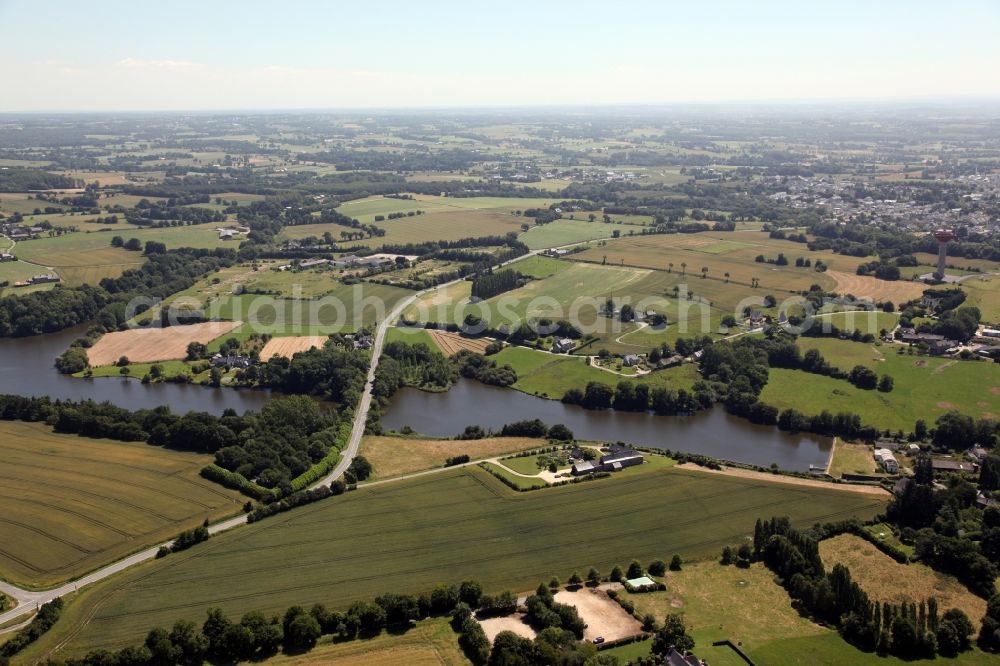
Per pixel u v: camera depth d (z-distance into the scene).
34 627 166.88
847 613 174.75
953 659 164.38
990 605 176.38
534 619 173.50
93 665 154.62
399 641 166.25
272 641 163.38
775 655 163.62
